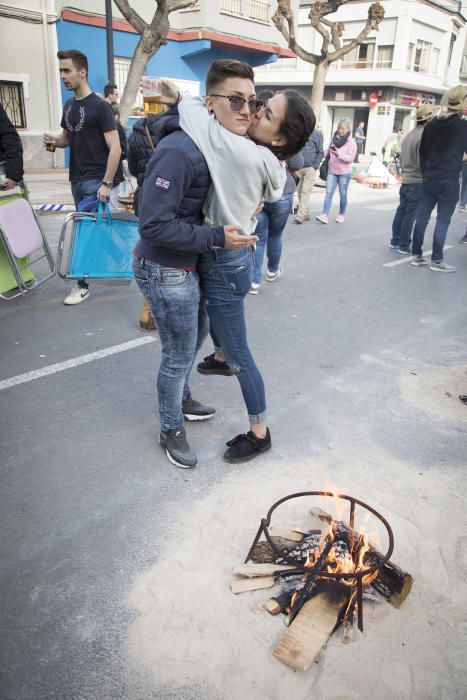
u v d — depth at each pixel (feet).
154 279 8.07
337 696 5.76
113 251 16.38
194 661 6.08
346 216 35.58
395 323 16.53
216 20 55.47
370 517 8.30
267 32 61.05
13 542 7.69
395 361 13.89
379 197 46.88
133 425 10.60
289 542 7.41
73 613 6.63
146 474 9.21
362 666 6.07
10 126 15.99
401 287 20.12
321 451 9.98
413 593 7.02
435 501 8.75
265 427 9.62
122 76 53.01
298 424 10.83
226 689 5.80
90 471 9.23
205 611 6.68
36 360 13.17
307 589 6.59
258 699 5.71
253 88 7.23
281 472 9.36
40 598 6.82
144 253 8.09
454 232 30.83
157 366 13.06
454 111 20.47
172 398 9.09
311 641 6.14
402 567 7.39
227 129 7.35
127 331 15.05
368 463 9.68
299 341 14.90
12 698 5.68
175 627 6.47
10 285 17.21
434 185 21.35
